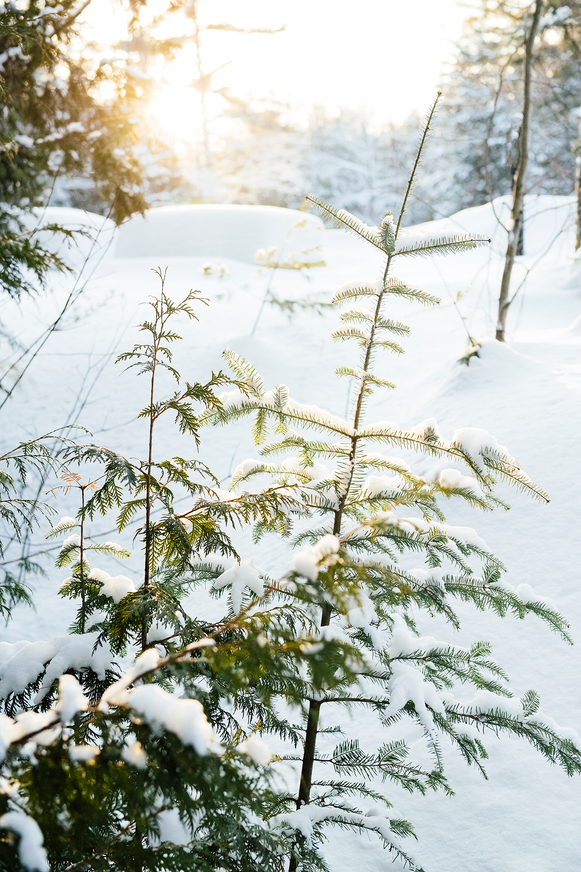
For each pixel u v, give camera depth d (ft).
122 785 3.88
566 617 11.84
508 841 8.45
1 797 3.63
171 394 29.55
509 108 51.72
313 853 5.95
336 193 114.11
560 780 9.11
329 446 6.79
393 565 6.27
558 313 33.71
